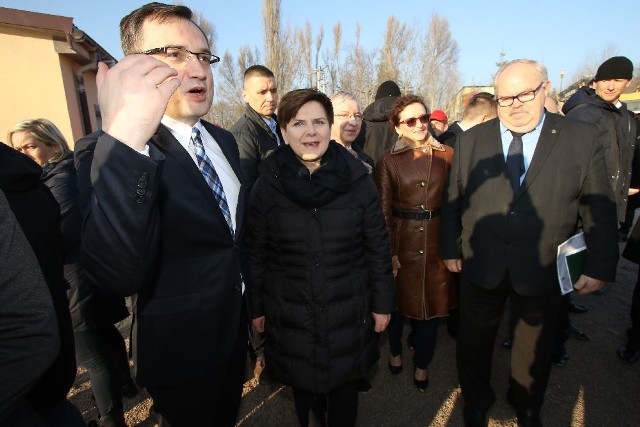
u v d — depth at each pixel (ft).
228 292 4.48
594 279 5.90
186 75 4.07
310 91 5.44
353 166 5.67
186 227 4.09
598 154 5.87
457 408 7.64
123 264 3.04
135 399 8.14
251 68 9.34
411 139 7.82
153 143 3.98
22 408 2.82
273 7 64.08
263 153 9.08
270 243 5.80
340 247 5.47
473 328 6.81
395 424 7.27
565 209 5.94
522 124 5.99
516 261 6.13
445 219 7.18
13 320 2.40
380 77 98.27
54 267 3.84
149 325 4.11
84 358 6.38
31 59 21.90
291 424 7.41
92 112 29.01
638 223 8.52
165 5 4.05
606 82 10.16
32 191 3.72
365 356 5.76
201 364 4.33
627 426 6.88
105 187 2.89
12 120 21.86
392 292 6.00
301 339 5.52
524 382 6.62
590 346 9.44
